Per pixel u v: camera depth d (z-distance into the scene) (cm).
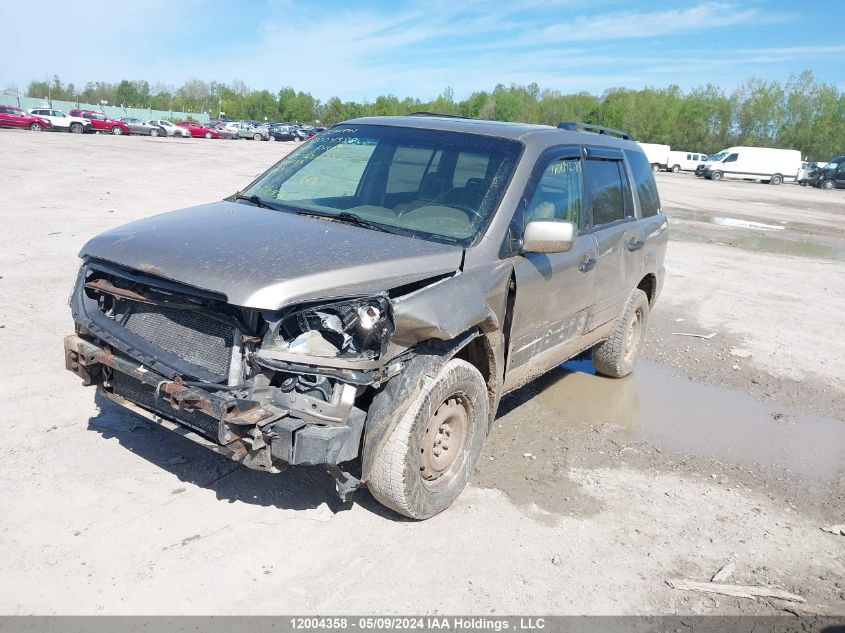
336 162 478
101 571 314
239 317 316
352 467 356
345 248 358
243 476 404
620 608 330
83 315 366
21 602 291
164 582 311
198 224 386
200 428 333
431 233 402
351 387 320
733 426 582
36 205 1286
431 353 354
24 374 516
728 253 1541
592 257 510
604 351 636
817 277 1309
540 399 603
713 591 351
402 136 477
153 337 347
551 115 11706
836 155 9669
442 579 335
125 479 388
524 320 438
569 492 439
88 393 494
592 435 535
